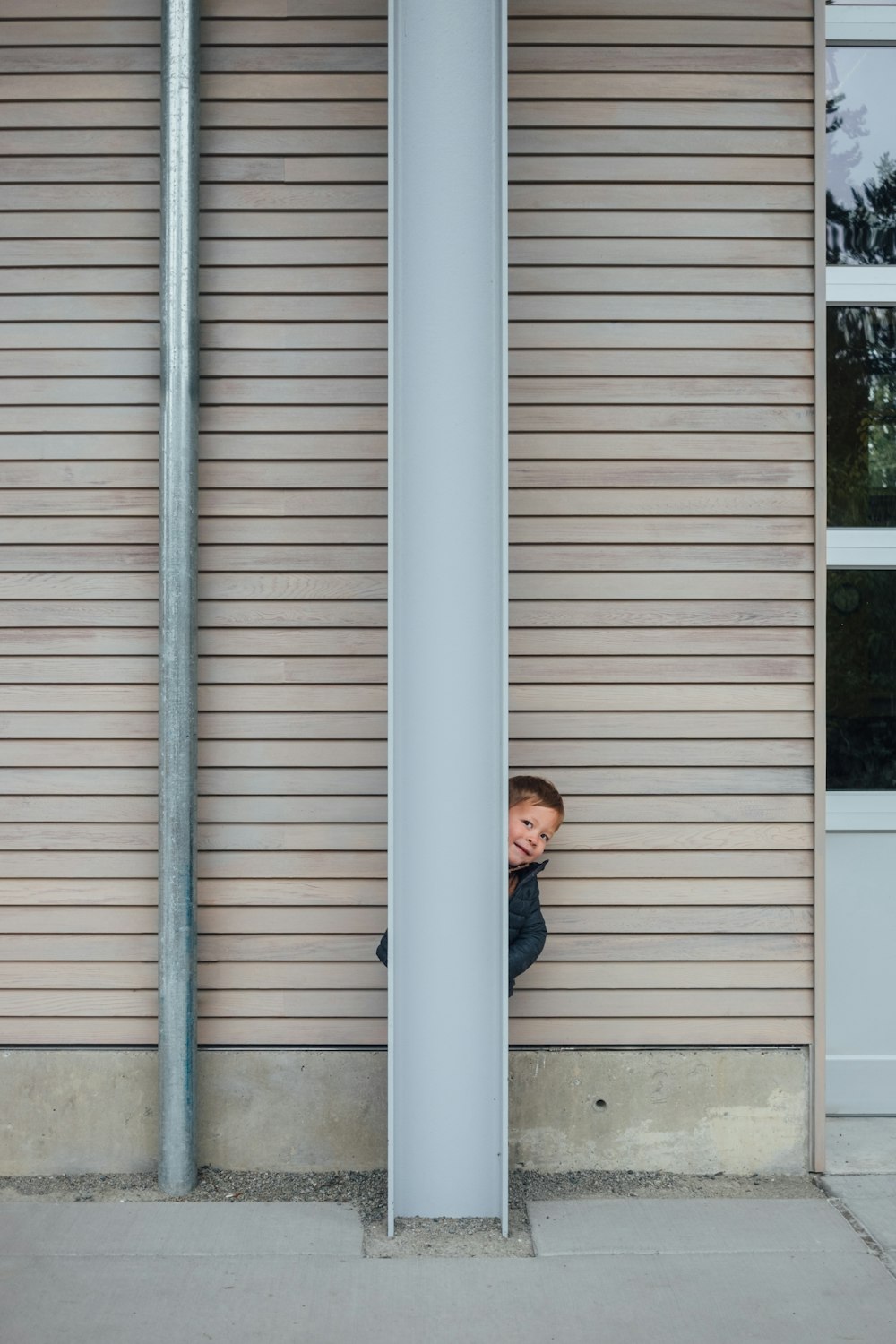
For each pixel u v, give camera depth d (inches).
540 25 160.6
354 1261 136.3
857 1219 147.2
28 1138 161.0
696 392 161.8
